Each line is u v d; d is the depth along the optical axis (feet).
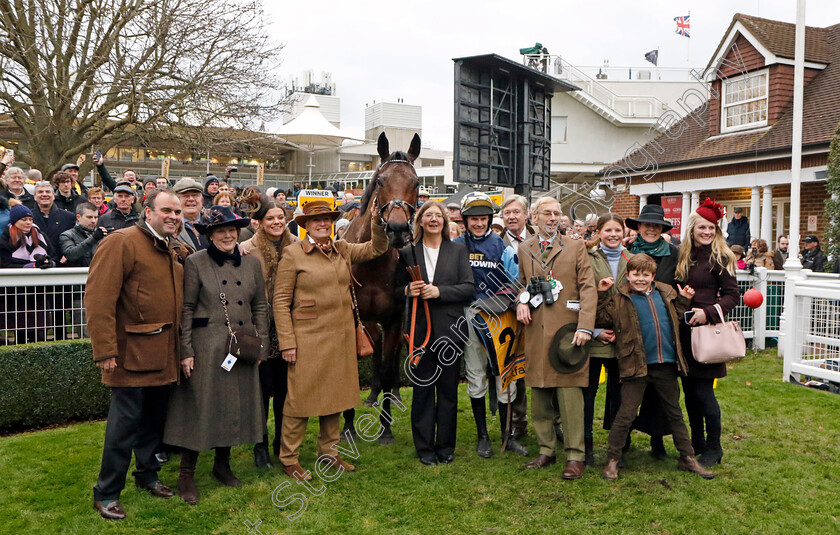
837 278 25.13
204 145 41.47
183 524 11.31
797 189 27.07
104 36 38.99
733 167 37.55
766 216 37.81
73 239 19.74
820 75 39.04
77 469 13.82
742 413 17.66
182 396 12.30
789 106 38.09
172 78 40.50
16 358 16.40
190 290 12.34
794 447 15.07
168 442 12.19
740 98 39.09
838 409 17.94
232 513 11.77
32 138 40.63
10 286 17.11
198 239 16.74
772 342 27.94
